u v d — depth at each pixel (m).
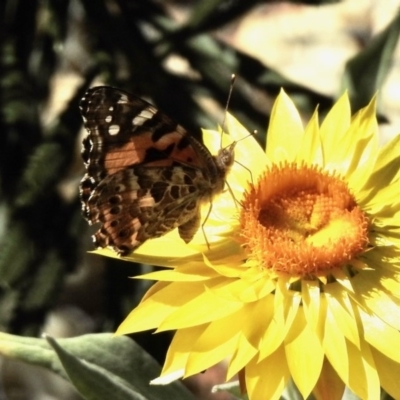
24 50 0.37
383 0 0.59
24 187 0.35
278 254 0.30
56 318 0.48
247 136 0.32
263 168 0.32
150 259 0.30
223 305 0.29
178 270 0.29
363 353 0.28
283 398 0.30
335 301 0.29
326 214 0.31
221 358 0.28
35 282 0.35
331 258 0.30
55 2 0.36
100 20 0.36
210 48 0.37
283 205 0.31
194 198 0.30
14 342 0.30
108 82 0.36
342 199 0.31
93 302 0.48
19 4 0.37
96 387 0.29
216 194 0.30
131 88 0.36
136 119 0.29
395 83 0.52
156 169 0.30
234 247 0.30
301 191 0.31
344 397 0.30
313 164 0.32
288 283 0.30
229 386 0.30
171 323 0.28
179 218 0.30
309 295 0.29
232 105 0.37
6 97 0.36
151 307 0.29
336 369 0.28
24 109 0.36
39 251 0.36
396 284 0.30
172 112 0.36
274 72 0.37
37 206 0.36
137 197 0.30
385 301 0.29
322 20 0.60
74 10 0.37
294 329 0.29
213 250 0.30
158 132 0.30
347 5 0.60
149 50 0.36
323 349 0.28
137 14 0.37
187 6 0.59
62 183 0.36
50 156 0.35
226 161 0.30
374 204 0.31
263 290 0.29
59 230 0.36
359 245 0.30
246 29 0.61
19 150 0.36
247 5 0.37
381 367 0.28
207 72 0.37
